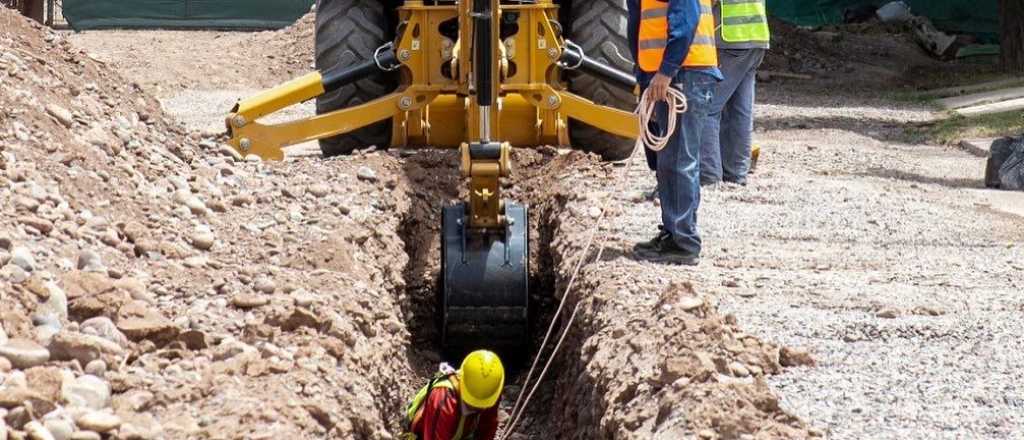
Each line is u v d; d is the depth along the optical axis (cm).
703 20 726
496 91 761
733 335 557
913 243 816
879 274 723
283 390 506
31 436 422
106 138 752
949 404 495
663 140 707
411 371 699
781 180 1044
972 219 916
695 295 598
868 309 643
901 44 3058
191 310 582
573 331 680
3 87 714
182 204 726
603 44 1038
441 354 802
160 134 855
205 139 949
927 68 2794
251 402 488
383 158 947
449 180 952
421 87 977
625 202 875
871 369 540
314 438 482
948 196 1059
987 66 2683
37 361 474
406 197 905
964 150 1488
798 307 643
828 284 694
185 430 460
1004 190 1129
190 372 516
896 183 1118
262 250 692
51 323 512
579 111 977
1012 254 787
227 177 819
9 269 533
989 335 592
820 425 470
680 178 728
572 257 757
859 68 2720
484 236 783
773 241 809
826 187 1012
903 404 495
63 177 667
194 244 677
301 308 584
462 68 841
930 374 534
